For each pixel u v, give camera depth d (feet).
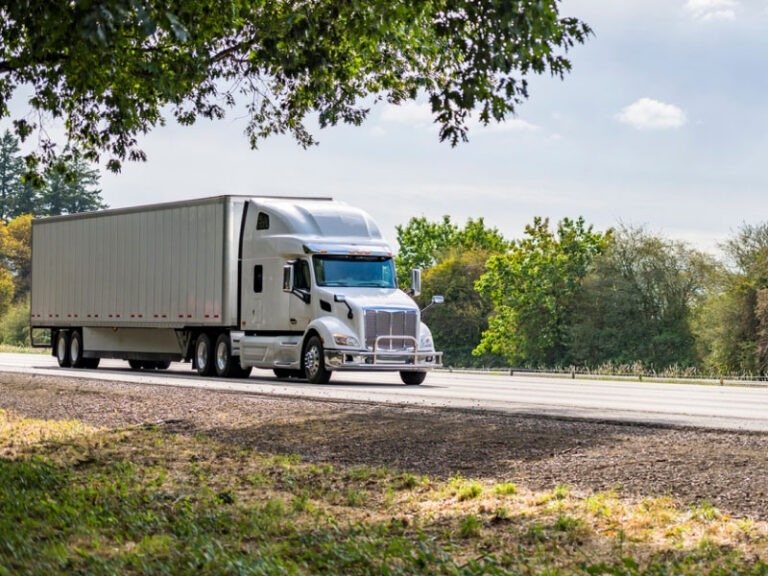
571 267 253.85
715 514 28.55
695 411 60.29
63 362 124.06
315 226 93.35
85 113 59.21
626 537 26.58
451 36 38.60
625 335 228.84
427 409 57.11
